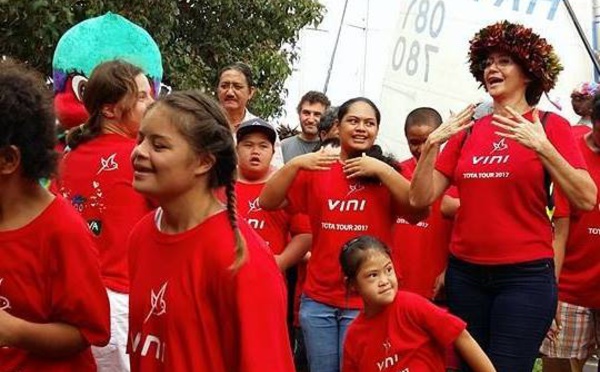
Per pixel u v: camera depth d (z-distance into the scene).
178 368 2.76
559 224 5.32
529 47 4.77
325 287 5.35
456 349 4.51
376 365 4.64
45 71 10.20
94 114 4.11
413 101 10.95
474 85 10.53
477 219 4.78
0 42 9.76
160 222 2.93
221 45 13.28
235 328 2.72
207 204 2.86
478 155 4.82
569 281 5.98
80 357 3.11
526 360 4.67
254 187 5.85
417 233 5.98
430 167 4.88
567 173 4.54
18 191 2.93
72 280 2.94
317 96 8.00
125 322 3.92
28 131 2.87
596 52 10.38
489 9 10.41
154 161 2.80
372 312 4.67
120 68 4.11
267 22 13.88
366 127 5.47
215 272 2.74
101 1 10.52
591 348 6.19
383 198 5.36
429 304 4.54
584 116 7.26
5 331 2.86
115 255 3.95
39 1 9.52
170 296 2.79
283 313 2.76
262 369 2.64
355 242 4.67
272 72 13.66
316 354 5.34
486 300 4.82
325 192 5.40
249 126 5.88
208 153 2.82
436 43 10.76
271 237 5.75
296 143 8.02
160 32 11.66
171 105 2.83
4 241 2.92
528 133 4.56
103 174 4.00
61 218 2.96
